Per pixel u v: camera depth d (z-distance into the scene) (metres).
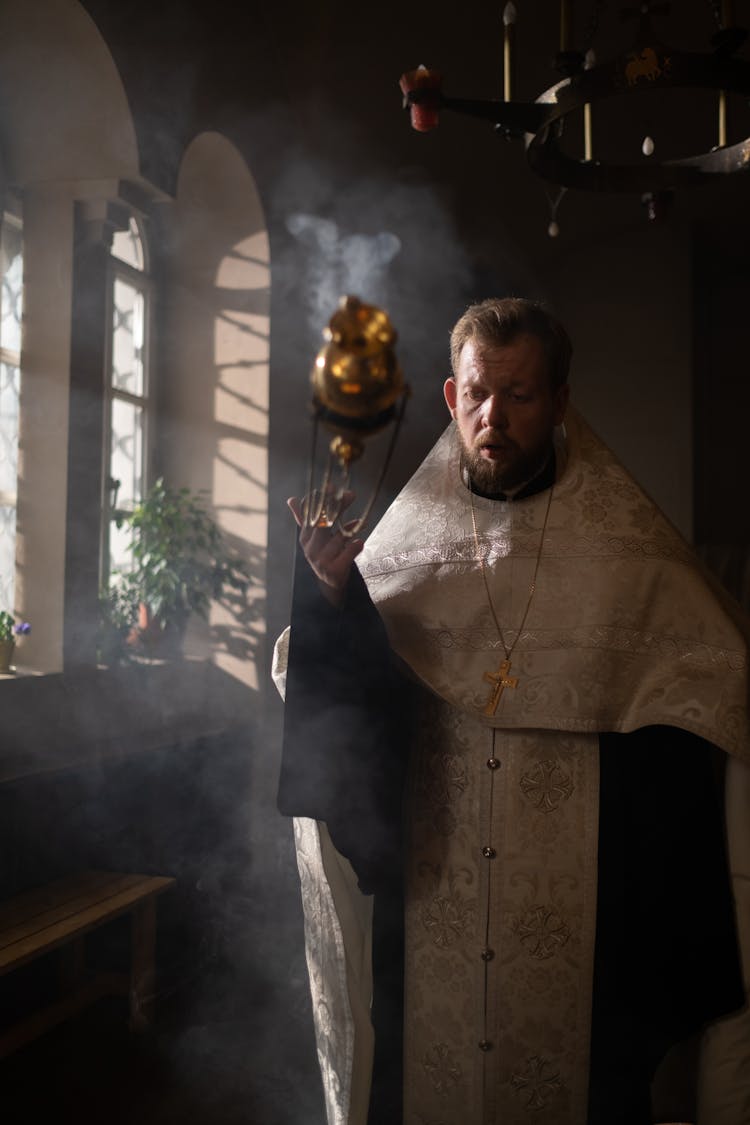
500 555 1.89
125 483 5.25
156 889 3.78
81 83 4.27
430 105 2.72
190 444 5.54
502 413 1.70
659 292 8.84
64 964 3.90
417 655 1.86
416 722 1.91
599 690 1.79
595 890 1.79
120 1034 3.71
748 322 9.61
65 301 4.36
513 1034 1.78
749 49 5.61
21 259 4.42
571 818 1.81
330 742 1.72
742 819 1.83
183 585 4.91
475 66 6.05
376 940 1.91
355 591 1.72
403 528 2.02
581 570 1.86
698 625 1.82
